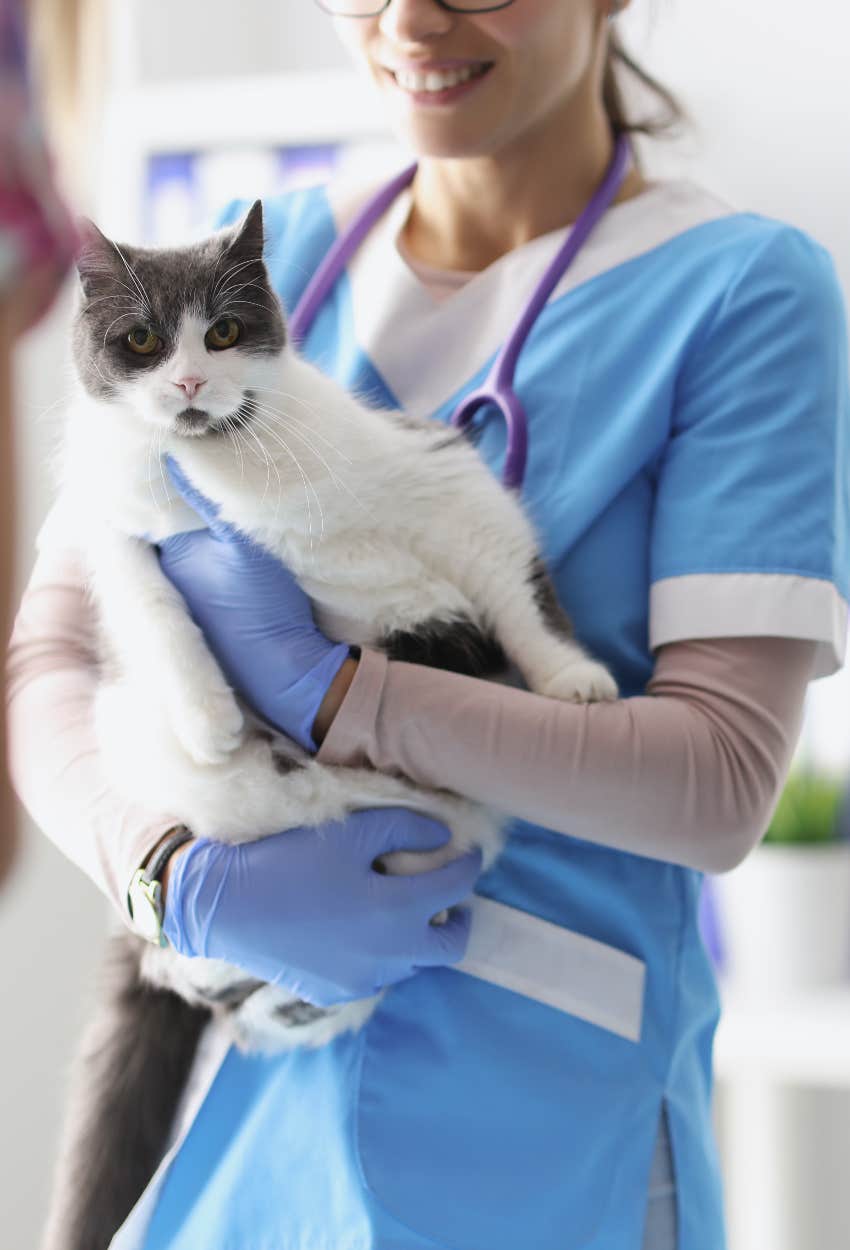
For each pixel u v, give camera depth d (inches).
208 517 45.3
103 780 46.3
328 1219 40.6
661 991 45.6
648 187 53.6
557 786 41.3
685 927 46.9
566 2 47.0
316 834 43.1
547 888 45.6
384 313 53.1
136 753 45.9
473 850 45.3
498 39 45.8
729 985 82.4
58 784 46.6
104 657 49.4
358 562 46.1
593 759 41.1
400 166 59.9
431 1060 42.6
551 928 44.8
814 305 46.6
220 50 106.0
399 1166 41.1
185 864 42.3
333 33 103.9
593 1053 43.4
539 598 46.7
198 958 45.0
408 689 42.3
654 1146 43.6
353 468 46.2
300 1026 43.8
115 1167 46.8
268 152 86.8
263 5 105.6
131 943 50.3
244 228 47.9
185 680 44.5
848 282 85.4
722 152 86.3
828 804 81.6
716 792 41.7
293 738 45.1
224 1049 46.2
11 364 21.6
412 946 42.0
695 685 43.5
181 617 46.0
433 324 52.5
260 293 47.9
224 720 44.1
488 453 49.6
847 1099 85.9
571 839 45.8
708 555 44.1
